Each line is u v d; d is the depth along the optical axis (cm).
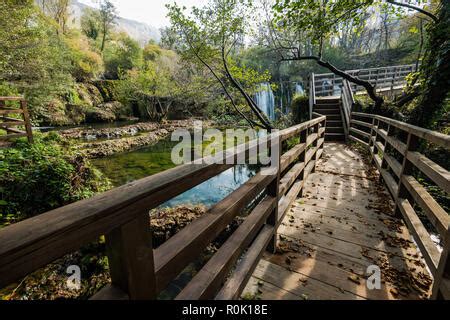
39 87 1047
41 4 2031
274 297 152
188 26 696
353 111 723
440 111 443
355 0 490
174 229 354
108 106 1723
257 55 1123
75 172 459
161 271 80
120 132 1216
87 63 1891
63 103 1462
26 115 566
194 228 105
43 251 45
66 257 289
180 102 1731
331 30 596
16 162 428
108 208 57
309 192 328
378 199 301
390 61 2069
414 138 227
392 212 265
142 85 1648
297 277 170
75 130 1217
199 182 95
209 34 715
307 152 372
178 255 88
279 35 777
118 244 65
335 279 167
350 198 305
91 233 54
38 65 1010
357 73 1127
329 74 1110
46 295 241
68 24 2455
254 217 163
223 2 661
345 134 747
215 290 110
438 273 132
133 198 64
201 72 977
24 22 916
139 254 70
